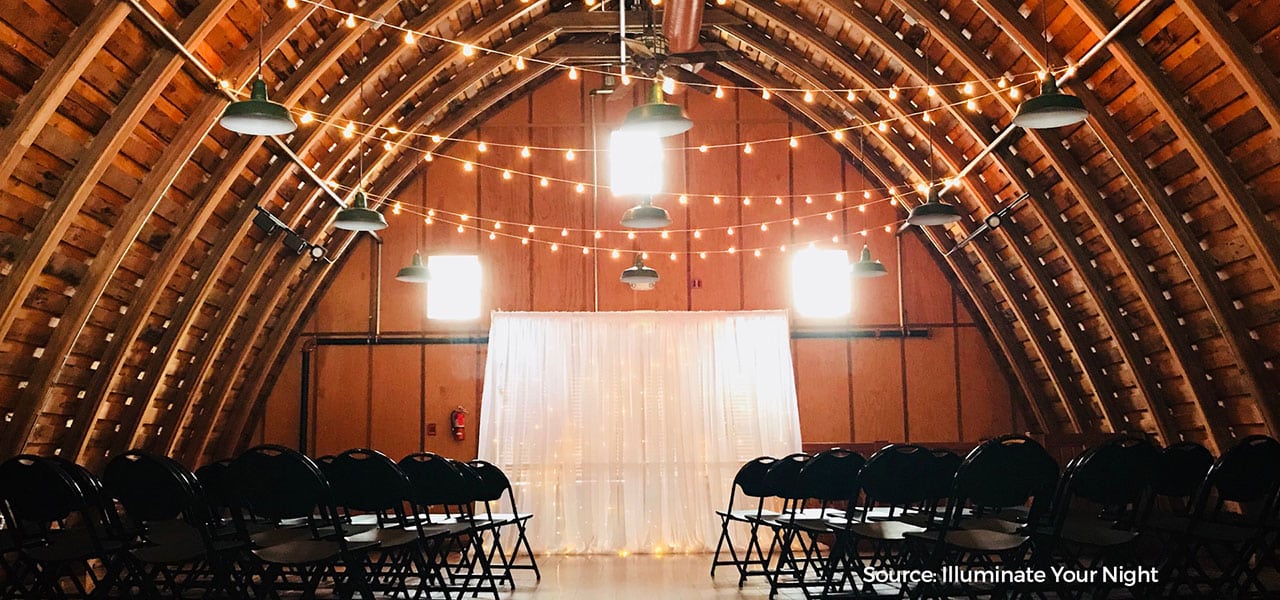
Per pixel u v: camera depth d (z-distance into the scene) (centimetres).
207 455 1134
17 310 673
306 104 898
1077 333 1042
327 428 1183
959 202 1095
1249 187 716
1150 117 764
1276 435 787
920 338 1202
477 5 970
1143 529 523
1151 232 850
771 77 1177
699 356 1120
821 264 1213
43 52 605
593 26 1045
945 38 858
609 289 1205
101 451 920
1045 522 534
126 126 686
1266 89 634
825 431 1188
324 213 1075
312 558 454
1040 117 608
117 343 830
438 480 659
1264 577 759
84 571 833
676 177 1225
